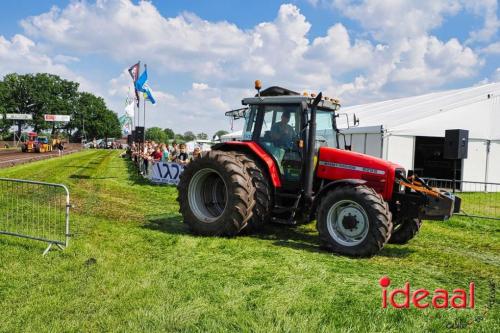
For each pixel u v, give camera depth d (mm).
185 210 6535
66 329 3141
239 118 7164
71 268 4500
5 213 7316
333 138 6910
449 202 5461
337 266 4902
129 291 3863
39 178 15305
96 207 8906
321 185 6191
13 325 3205
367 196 5301
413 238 6867
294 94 6672
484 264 5383
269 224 7254
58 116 83250
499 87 19688
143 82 18906
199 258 5047
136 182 14477
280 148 6375
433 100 20250
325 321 3379
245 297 3824
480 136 15688
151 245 5598
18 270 4395
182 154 15281
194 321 3303
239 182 6031
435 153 20609
